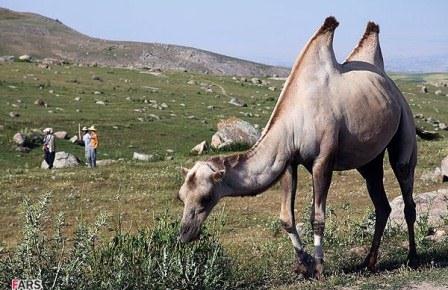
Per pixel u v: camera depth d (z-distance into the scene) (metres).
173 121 41.34
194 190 8.52
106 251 8.93
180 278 8.67
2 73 56.34
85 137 28.78
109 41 134.38
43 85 51.72
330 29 9.21
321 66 9.16
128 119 40.91
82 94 49.62
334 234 12.04
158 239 9.08
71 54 122.75
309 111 8.92
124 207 19.47
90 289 8.30
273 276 9.64
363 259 10.48
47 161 29.12
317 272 9.22
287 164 8.99
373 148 9.43
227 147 33.50
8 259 8.46
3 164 29.86
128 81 59.84
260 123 43.50
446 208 13.95
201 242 9.12
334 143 8.98
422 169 23.56
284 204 9.31
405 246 11.16
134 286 8.54
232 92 59.16
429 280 8.88
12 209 19.36
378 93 9.44
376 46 10.23
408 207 10.20
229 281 9.17
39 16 150.12
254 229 15.99
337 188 21.56
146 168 26.91
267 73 133.00
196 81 64.50
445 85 81.62
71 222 17.30
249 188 8.82
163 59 126.62
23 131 34.25
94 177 24.42
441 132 45.16
